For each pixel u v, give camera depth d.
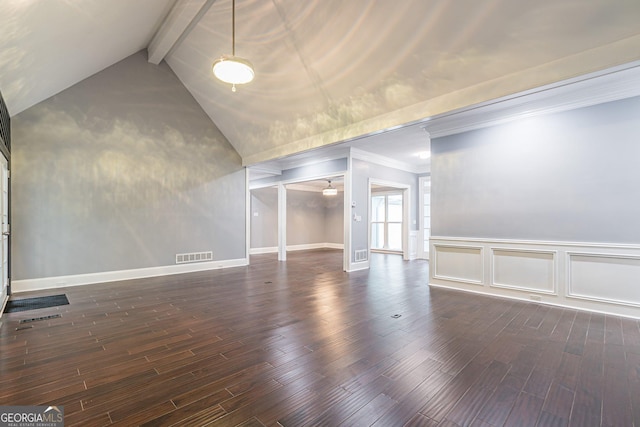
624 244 3.27
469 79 3.22
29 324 3.14
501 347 2.56
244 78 3.32
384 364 2.27
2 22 2.32
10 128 4.27
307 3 3.32
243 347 2.58
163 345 2.63
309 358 2.37
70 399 1.85
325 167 6.77
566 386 1.97
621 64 2.41
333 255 8.96
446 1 2.67
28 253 4.49
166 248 5.86
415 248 8.27
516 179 4.00
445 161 4.70
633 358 2.36
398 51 3.32
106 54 4.63
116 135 5.26
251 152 6.66
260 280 5.33
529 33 2.62
